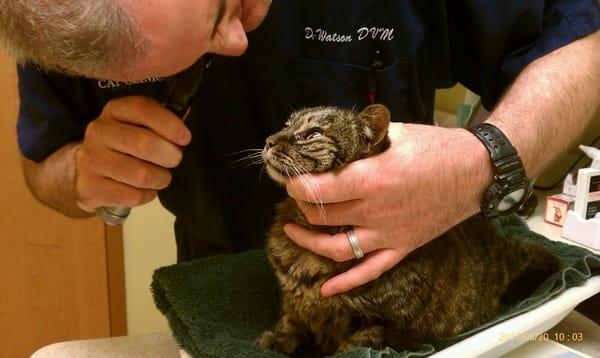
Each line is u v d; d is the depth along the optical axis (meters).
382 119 0.89
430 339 0.93
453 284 0.97
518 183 0.95
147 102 0.90
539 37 1.18
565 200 1.42
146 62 0.71
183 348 0.94
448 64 1.28
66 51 0.67
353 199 0.87
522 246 1.15
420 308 0.92
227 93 1.25
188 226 1.45
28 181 1.24
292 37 1.21
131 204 0.98
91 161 0.95
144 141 0.89
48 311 2.27
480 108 1.54
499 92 1.24
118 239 2.22
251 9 0.89
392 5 1.18
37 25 0.66
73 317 2.28
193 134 1.26
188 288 1.06
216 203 1.35
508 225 1.30
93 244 2.17
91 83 1.16
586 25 1.15
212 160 1.31
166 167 0.96
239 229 1.38
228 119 1.27
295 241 0.93
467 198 0.94
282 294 1.02
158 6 0.67
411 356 0.83
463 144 0.93
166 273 1.10
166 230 2.26
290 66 1.23
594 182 1.34
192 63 0.78
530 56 1.16
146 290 2.33
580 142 1.63
